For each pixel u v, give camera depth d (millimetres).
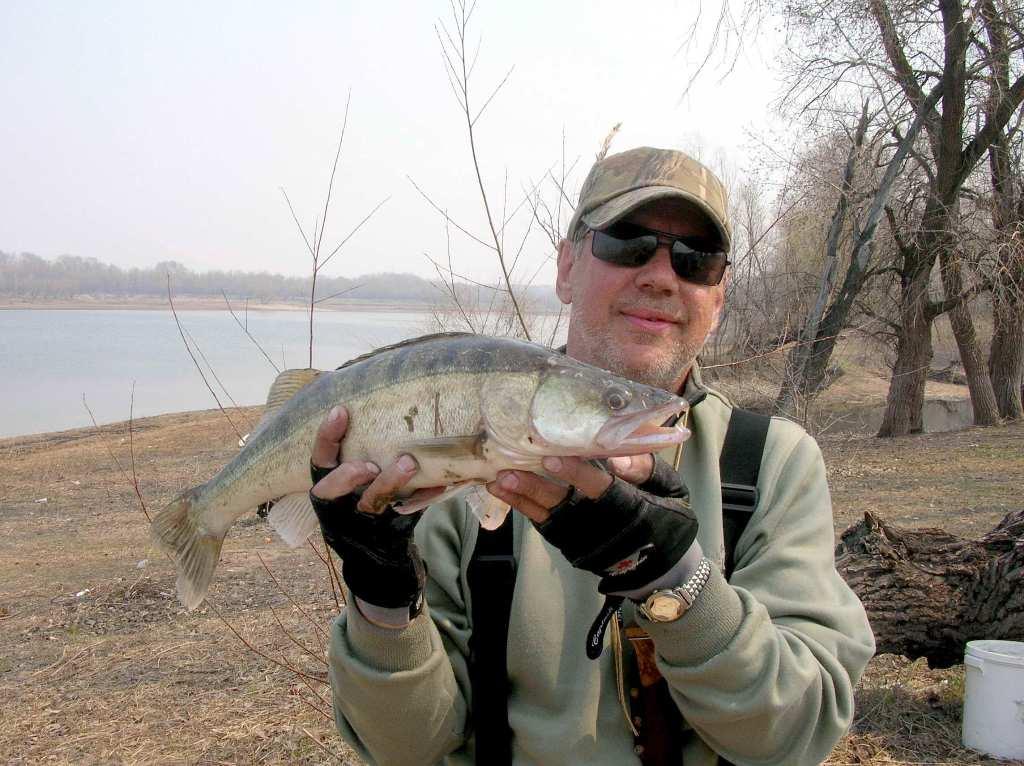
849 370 29062
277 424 2594
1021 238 19266
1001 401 22031
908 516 11359
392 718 2207
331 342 52469
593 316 2533
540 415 2137
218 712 5754
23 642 7562
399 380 2254
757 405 12109
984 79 18484
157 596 8633
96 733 5543
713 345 12172
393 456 2217
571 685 2236
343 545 2090
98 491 16422
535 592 2268
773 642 2039
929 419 26484
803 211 15945
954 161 19234
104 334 80688
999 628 5254
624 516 1891
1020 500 12078
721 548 2305
